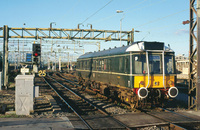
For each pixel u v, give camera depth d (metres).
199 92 11.33
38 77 40.91
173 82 11.87
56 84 27.36
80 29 23.59
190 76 11.95
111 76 14.41
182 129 7.97
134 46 11.67
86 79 20.75
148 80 11.30
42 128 7.78
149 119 9.37
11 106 11.91
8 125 8.07
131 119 9.38
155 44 11.63
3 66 21.61
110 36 24.55
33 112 10.27
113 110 11.45
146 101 11.75
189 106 11.88
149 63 11.55
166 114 10.34
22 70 14.31
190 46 12.01
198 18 11.32
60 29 23.27
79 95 17.62
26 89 10.11
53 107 11.73
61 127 7.99
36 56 15.92
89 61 19.81
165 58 11.85
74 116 9.89
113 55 14.05
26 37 22.88
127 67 11.83
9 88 21.42
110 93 14.62
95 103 13.96
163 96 11.92
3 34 21.81
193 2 11.73
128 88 11.80
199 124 8.99
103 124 8.61
